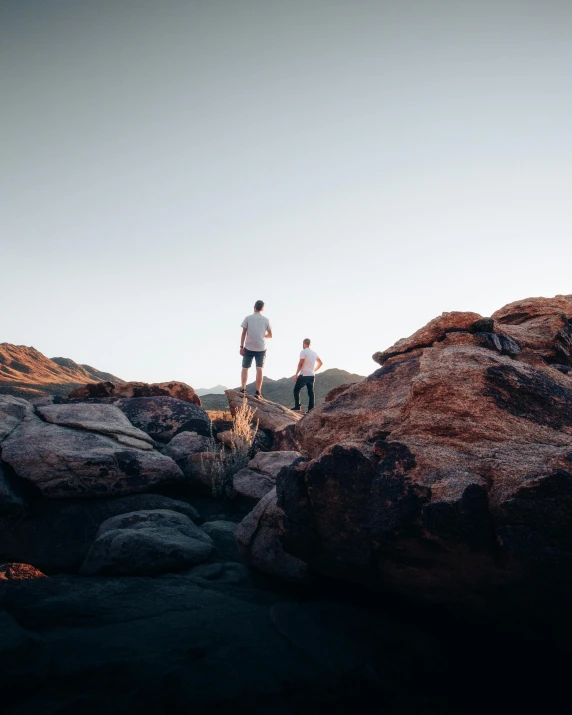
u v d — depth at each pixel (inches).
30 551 190.2
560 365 161.9
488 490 98.8
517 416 118.7
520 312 211.8
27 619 117.2
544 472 94.7
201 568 161.0
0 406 252.7
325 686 94.0
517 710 93.4
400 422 131.6
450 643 115.9
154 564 157.9
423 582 112.5
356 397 162.7
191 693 88.5
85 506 213.6
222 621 120.0
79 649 101.7
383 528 105.0
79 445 230.8
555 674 104.3
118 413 281.3
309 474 122.6
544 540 89.0
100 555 160.7
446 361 136.2
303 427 170.6
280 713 85.5
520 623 105.4
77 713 81.7
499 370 129.3
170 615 122.5
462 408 121.3
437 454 111.2
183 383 363.6
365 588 133.0
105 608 125.2
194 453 267.1
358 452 117.8
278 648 107.1
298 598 141.9
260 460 247.6
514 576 94.8
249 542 163.8
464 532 95.3
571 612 92.2
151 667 95.7
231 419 351.6
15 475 213.8
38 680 90.0
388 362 175.3
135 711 83.1
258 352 394.9
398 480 108.6
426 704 93.0
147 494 226.2
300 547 129.8
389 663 104.9
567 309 205.3
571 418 121.0
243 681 93.3
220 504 243.3
